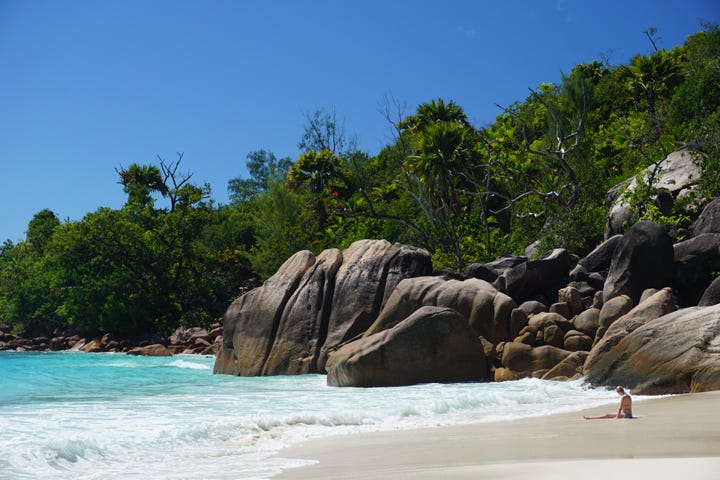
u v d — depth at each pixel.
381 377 18.00
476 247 38.44
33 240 77.31
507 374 18.28
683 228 22.41
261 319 23.89
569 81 45.16
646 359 15.27
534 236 35.19
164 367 27.78
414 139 41.41
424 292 21.06
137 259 51.16
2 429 10.52
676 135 31.88
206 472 7.70
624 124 45.00
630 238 19.88
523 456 7.25
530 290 22.30
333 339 22.45
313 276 23.91
